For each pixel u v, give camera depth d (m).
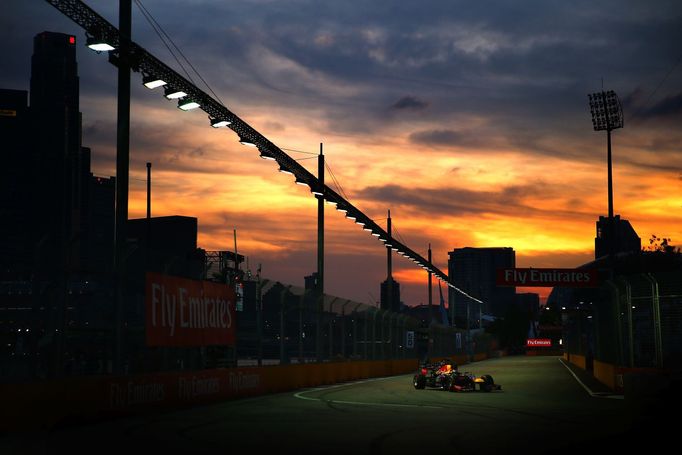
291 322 32.41
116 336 19.14
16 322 16.02
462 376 30.06
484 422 17.14
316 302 36.19
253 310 28.62
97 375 17.92
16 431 15.06
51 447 12.66
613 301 30.14
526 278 45.91
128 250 20.28
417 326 61.50
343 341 41.09
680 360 26.28
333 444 13.02
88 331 18.30
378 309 47.31
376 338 48.19
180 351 23.61
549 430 15.39
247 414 19.30
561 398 26.11
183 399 21.80
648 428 15.81
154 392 20.20
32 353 16.31
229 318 26.48
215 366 25.86
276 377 29.98
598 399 25.58
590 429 15.60
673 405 19.89
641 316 28.27
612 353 31.23
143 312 21.11
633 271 81.44
